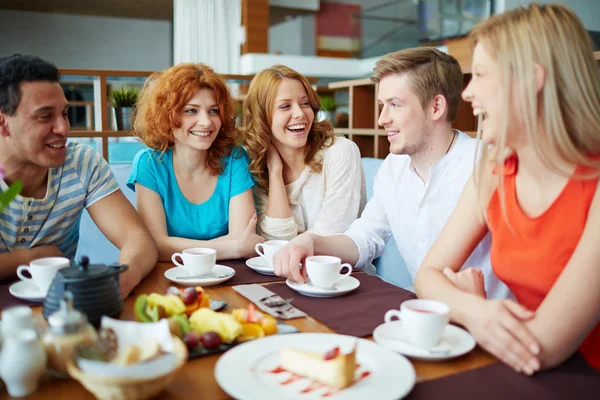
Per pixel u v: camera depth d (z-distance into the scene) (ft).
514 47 2.86
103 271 2.77
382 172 5.35
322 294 3.58
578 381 2.40
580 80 2.81
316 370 2.27
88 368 2.03
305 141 6.23
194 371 2.44
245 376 2.29
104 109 8.51
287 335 2.70
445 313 2.61
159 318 2.80
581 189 3.00
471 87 3.10
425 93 4.66
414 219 5.06
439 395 2.24
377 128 10.17
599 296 2.66
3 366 2.14
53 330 2.27
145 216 5.66
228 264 4.64
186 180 5.90
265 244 4.45
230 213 5.94
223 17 31.42
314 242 4.52
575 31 2.82
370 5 43.50
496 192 3.47
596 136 2.88
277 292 3.73
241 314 2.89
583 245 2.79
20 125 4.03
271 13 41.65
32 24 40.75
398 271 7.15
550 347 2.56
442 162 4.82
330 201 6.28
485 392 2.27
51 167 4.28
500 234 3.41
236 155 6.08
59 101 4.13
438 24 32.17
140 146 10.61
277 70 6.16
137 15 41.65
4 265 4.10
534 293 3.30
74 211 4.91
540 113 2.90
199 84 5.54
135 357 2.09
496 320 2.64
